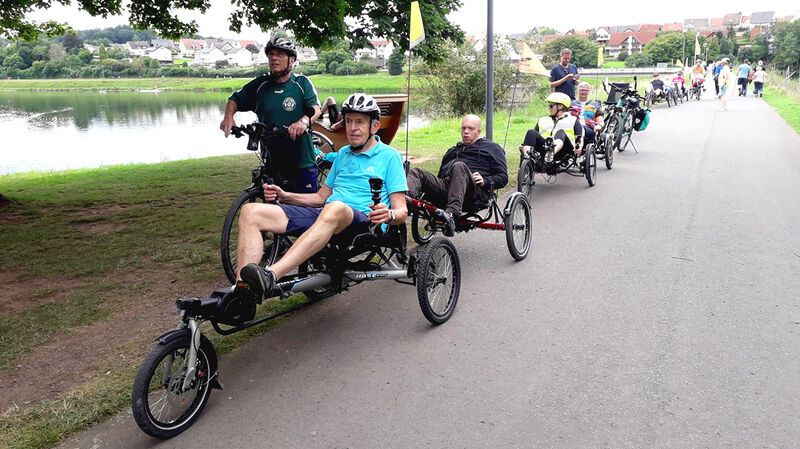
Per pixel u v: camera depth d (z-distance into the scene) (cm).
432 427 319
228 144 2295
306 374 376
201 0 1141
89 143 2412
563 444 303
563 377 366
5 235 695
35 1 1122
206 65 16800
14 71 13525
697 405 334
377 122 432
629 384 357
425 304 425
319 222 374
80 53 13925
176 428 318
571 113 937
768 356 386
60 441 313
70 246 646
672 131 1562
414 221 616
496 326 440
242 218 379
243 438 314
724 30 17912
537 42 2858
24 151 2158
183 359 347
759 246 608
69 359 397
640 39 15525
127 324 450
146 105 5369
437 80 2569
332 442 308
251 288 339
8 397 354
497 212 607
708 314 452
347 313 469
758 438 304
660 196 842
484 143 599
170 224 729
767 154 1166
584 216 748
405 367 383
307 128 537
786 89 3084
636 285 512
